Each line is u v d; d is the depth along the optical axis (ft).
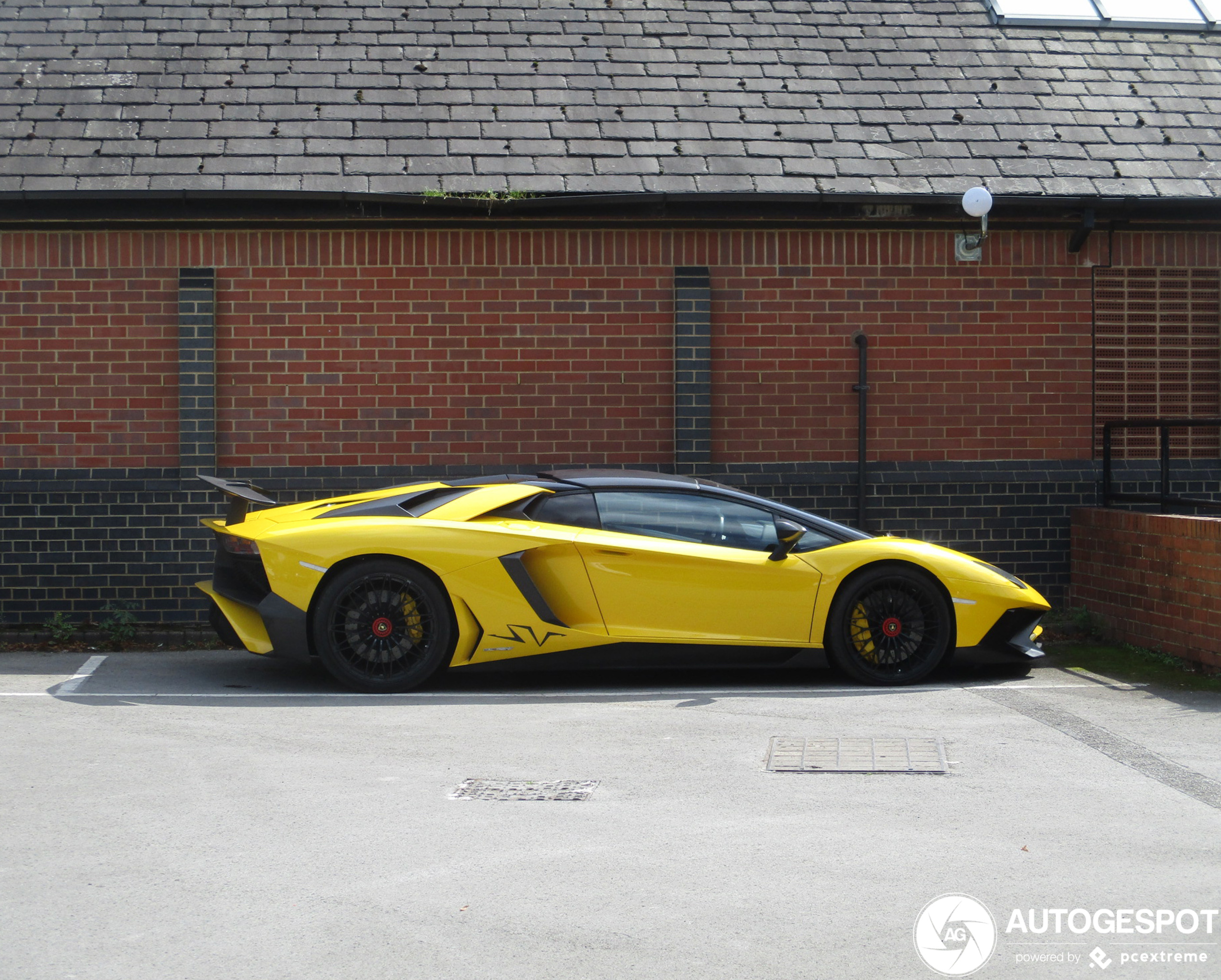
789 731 19.66
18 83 32.78
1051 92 34.78
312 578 22.61
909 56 35.63
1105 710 21.49
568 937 11.28
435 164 31.27
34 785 16.28
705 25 36.17
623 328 31.89
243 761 17.54
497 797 15.71
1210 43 37.11
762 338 32.12
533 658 23.06
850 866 13.17
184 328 30.89
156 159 30.96
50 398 30.99
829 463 32.19
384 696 22.61
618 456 31.89
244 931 11.41
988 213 31.78
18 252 30.89
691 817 14.88
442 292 31.60
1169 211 32.09
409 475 31.40
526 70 34.09
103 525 30.76
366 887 12.54
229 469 31.24
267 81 33.19
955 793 15.97
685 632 23.36
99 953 10.94
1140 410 33.17
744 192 30.89
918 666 24.04
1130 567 29.04
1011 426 32.55
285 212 30.66
